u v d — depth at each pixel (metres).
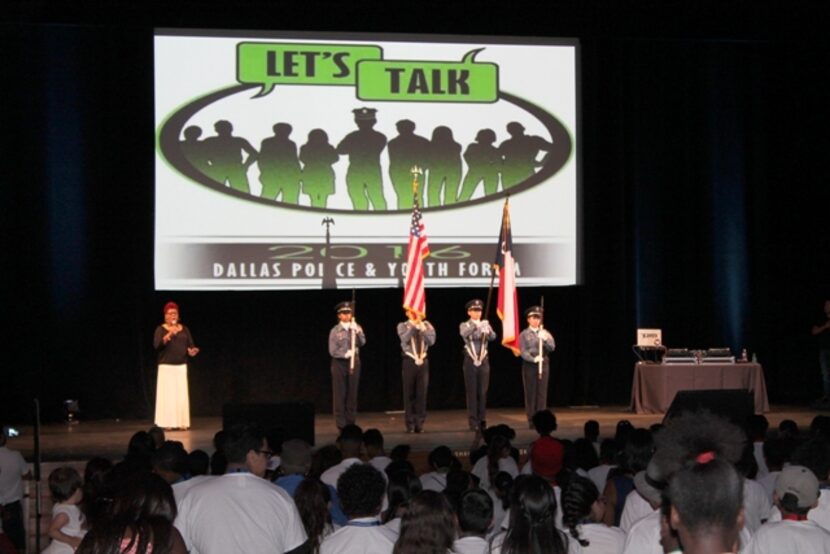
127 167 14.58
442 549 4.19
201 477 5.48
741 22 14.52
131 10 13.76
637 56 15.66
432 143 14.90
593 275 15.60
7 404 14.34
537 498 3.93
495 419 14.25
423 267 14.85
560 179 15.16
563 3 14.47
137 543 3.37
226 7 14.18
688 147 15.82
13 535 8.61
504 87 15.04
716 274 15.83
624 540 4.63
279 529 4.64
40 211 14.43
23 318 14.37
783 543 4.08
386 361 15.14
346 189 14.75
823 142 15.57
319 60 14.70
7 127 14.30
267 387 14.93
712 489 2.57
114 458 11.23
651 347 14.38
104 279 14.62
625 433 7.62
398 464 6.57
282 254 14.64
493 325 15.41
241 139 14.57
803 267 15.80
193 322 14.77
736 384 14.19
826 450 4.92
